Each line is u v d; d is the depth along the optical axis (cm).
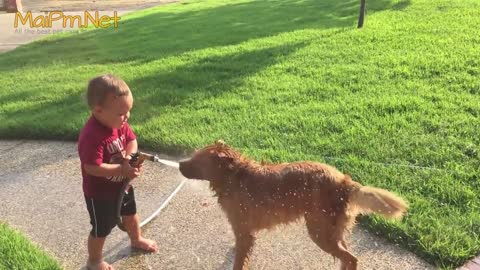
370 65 788
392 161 498
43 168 577
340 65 804
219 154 350
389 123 577
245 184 343
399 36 935
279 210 339
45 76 953
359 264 370
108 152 348
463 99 627
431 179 456
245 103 682
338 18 1180
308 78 759
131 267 393
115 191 365
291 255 393
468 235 382
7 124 686
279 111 645
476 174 459
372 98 653
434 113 591
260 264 386
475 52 795
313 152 530
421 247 375
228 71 841
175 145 577
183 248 413
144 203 484
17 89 878
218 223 443
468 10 1096
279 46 960
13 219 473
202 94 733
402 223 398
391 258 375
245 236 356
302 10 1371
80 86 855
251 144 561
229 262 393
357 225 412
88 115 691
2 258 390
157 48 1088
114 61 1020
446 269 355
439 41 877
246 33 1136
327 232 335
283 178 335
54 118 697
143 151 590
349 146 530
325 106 643
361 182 463
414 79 713
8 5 2084
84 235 440
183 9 1703
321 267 377
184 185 510
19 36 1541
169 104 711
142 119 664
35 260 388
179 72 859
